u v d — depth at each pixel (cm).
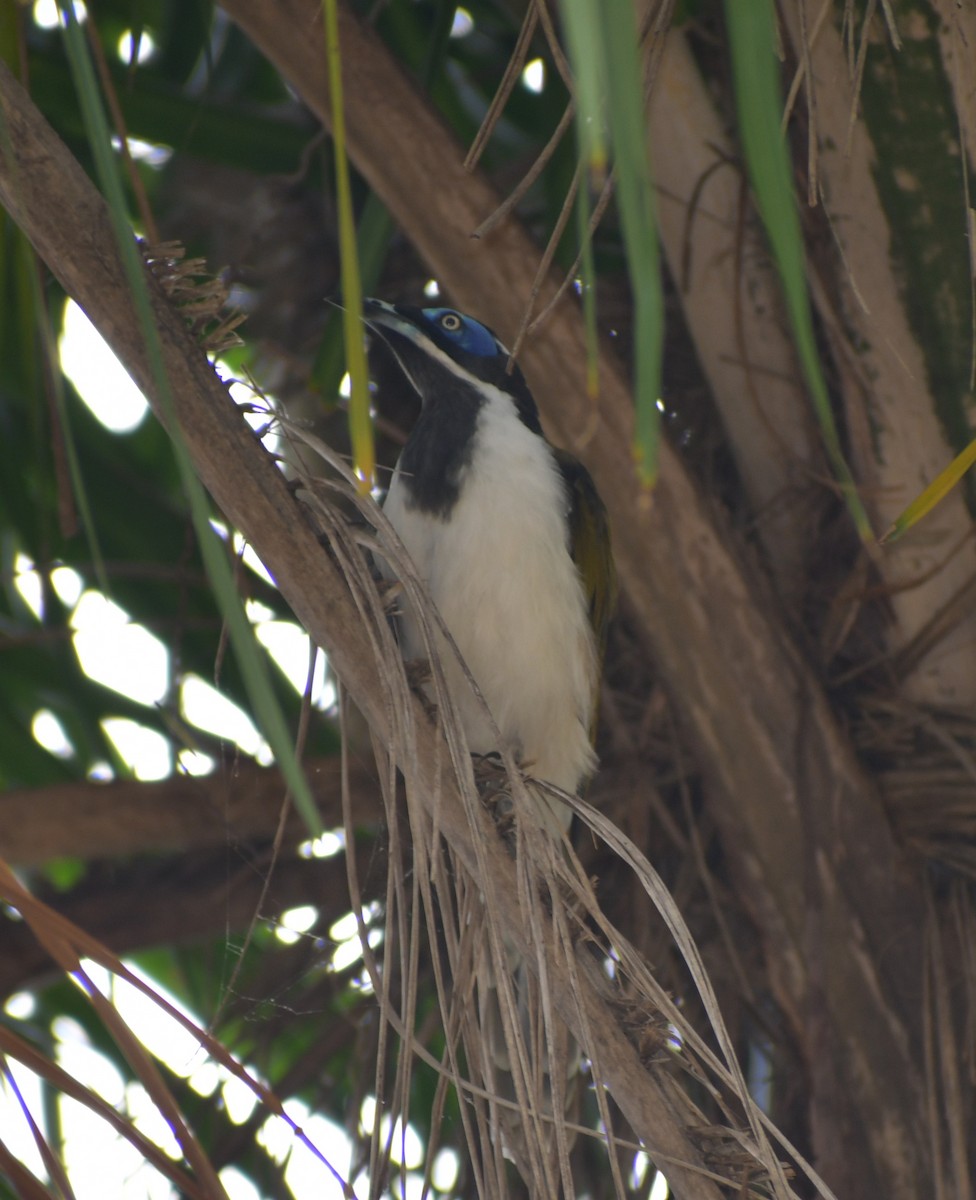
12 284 789
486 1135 399
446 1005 429
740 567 694
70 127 795
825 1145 679
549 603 742
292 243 922
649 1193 714
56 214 403
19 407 876
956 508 698
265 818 770
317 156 838
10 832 735
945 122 611
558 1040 448
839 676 747
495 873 439
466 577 736
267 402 431
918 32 598
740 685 695
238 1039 792
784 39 611
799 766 697
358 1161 599
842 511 756
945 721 725
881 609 742
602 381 672
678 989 739
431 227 655
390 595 439
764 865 707
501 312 664
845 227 645
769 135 265
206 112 813
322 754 866
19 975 763
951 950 702
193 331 416
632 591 693
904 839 711
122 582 875
